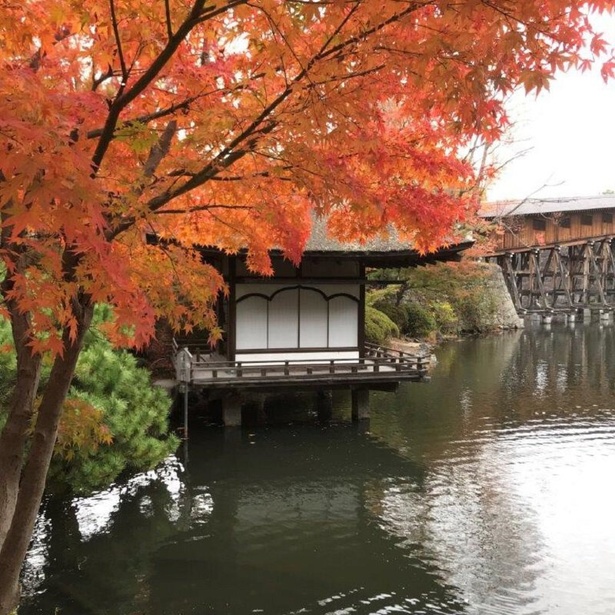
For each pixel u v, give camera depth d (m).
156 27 2.92
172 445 7.70
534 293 33.38
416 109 3.39
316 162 3.10
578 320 34.69
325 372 10.98
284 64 2.96
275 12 2.58
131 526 7.07
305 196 3.75
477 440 10.94
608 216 34.34
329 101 2.83
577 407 13.64
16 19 2.64
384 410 13.26
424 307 25.55
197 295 4.02
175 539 6.75
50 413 3.17
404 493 8.28
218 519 7.33
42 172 2.00
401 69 2.71
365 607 5.37
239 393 11.29
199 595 5.55
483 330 28.56
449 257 10.37
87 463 6.36
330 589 5.68
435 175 3.74
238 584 5.76
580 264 36.44
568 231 33.28
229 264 11.26
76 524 7.07
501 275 30.98
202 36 3.38
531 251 32.97
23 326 3.34
